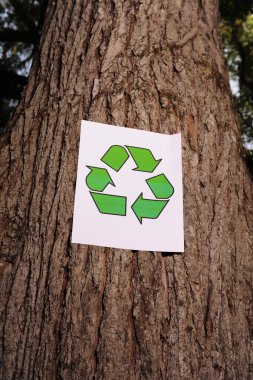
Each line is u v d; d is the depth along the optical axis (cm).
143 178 125
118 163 126
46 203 123
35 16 576
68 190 123
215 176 137
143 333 104
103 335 102
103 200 119
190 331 107
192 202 127
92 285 109
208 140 144
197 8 189
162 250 115
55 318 105
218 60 179
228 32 642
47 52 177
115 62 154
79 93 147
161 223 119
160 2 177
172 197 124
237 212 134
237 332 112
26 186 130
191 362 103
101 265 111
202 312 111
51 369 99
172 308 109
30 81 173
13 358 101
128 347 102
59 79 158
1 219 124
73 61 160
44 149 136
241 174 146
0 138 156
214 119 151
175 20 175
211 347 107
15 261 116
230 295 117
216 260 120
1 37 537
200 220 125
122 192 121
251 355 110
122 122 137
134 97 144
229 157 145
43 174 130
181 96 150
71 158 129
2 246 118
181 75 156
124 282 110
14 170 136
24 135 145
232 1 528
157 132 137
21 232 120
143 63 155
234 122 162
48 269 112
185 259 117
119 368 99
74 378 97
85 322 104
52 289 109
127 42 161
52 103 150
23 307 107
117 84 147
